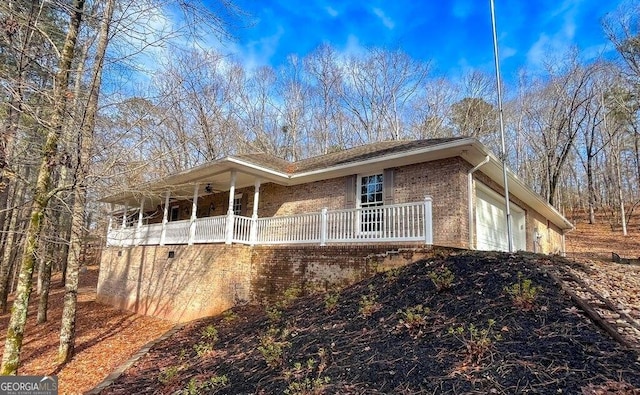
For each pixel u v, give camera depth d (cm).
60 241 828
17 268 2014
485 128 3022
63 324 757
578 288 490
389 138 2933
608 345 339
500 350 361
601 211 3139
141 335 927
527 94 2994
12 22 492
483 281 547
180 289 1105
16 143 597
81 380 634
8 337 509
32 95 574
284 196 1308
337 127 3008
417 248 752
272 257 1034
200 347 623
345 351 442
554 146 2597
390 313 527
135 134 668
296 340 524
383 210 869
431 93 3028
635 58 2211
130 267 1381
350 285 807
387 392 333
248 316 855
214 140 2300
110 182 632
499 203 1288
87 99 582
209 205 1609
